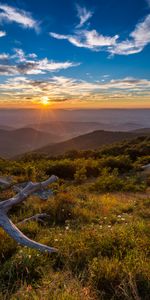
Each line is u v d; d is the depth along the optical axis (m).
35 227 7.18
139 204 11.77
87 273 4.32
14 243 5.56
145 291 3.85
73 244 5.39
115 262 4.44
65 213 8.97
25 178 16.78
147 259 4.67
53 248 5.08
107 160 29.09
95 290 3.85
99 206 10.88
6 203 5.68
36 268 4.39
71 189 16.20
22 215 8.88
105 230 6.50
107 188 17.58
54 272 4.43
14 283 4.04
